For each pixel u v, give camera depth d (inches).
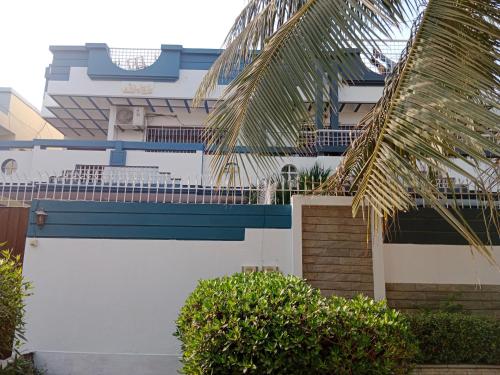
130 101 702.5
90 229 262.8
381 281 252.7
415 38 156.7
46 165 546.9
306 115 166.9
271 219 265.6
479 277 260.4
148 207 266.2
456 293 258.4
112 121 716.0
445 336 215.0
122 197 288.7
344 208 261.3
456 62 140.0
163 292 255.6
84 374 245.4
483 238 264.7
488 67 141.1
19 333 204.5
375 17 176.4
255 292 166.4
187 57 693.3
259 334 150.0
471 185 272.8
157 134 730.2
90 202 267.1
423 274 259.8
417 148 132.7
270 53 175.6
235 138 173.2
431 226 265.9
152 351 248.8
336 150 513.0
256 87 173.8
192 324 167.5
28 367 216.7
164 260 259.4
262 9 222.8
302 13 174.1
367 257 256.7
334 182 254.1
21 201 293.0
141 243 261.4
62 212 265.1
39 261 258.2
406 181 136.9
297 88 166.2
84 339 249.9
